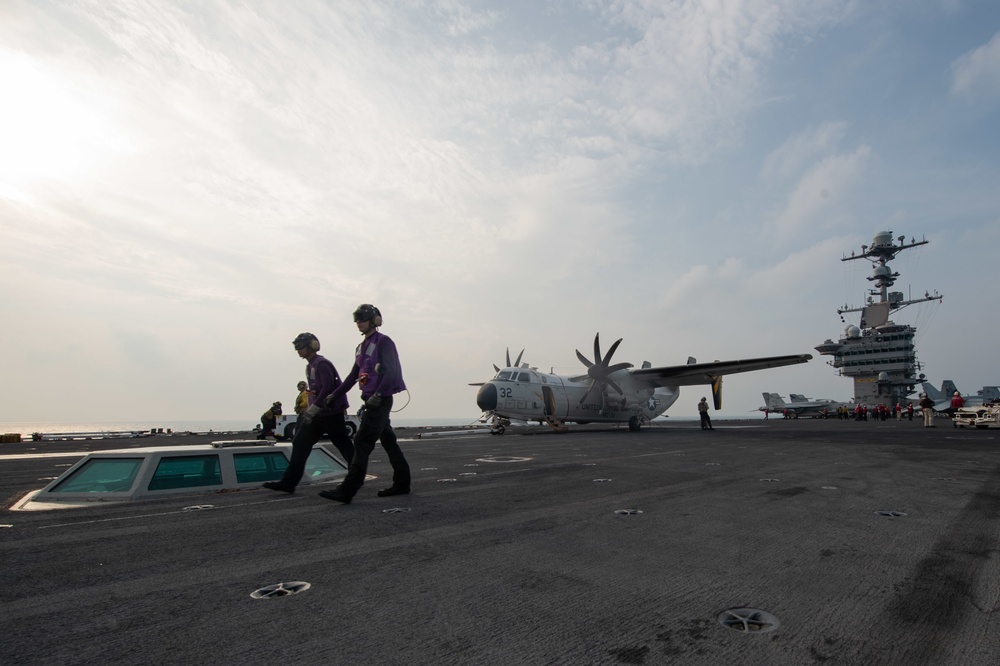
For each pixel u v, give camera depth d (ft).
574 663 6.91
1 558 11.64
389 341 19.13
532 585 10.00
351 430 53.11
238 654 7.09
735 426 109.50
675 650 7.30
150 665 6.77
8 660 6.84
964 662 7.00
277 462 23.35
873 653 7.25
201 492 20.56
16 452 46.68
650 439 58.95
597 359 88.02
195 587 9.80
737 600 9.29
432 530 14.34
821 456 36.04
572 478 25.08
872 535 13.89
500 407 73.36
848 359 203.51
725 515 16.38
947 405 200.75
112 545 12.71
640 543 13.06
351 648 7.29
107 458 20.76
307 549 12.39
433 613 8.59
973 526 14.90
